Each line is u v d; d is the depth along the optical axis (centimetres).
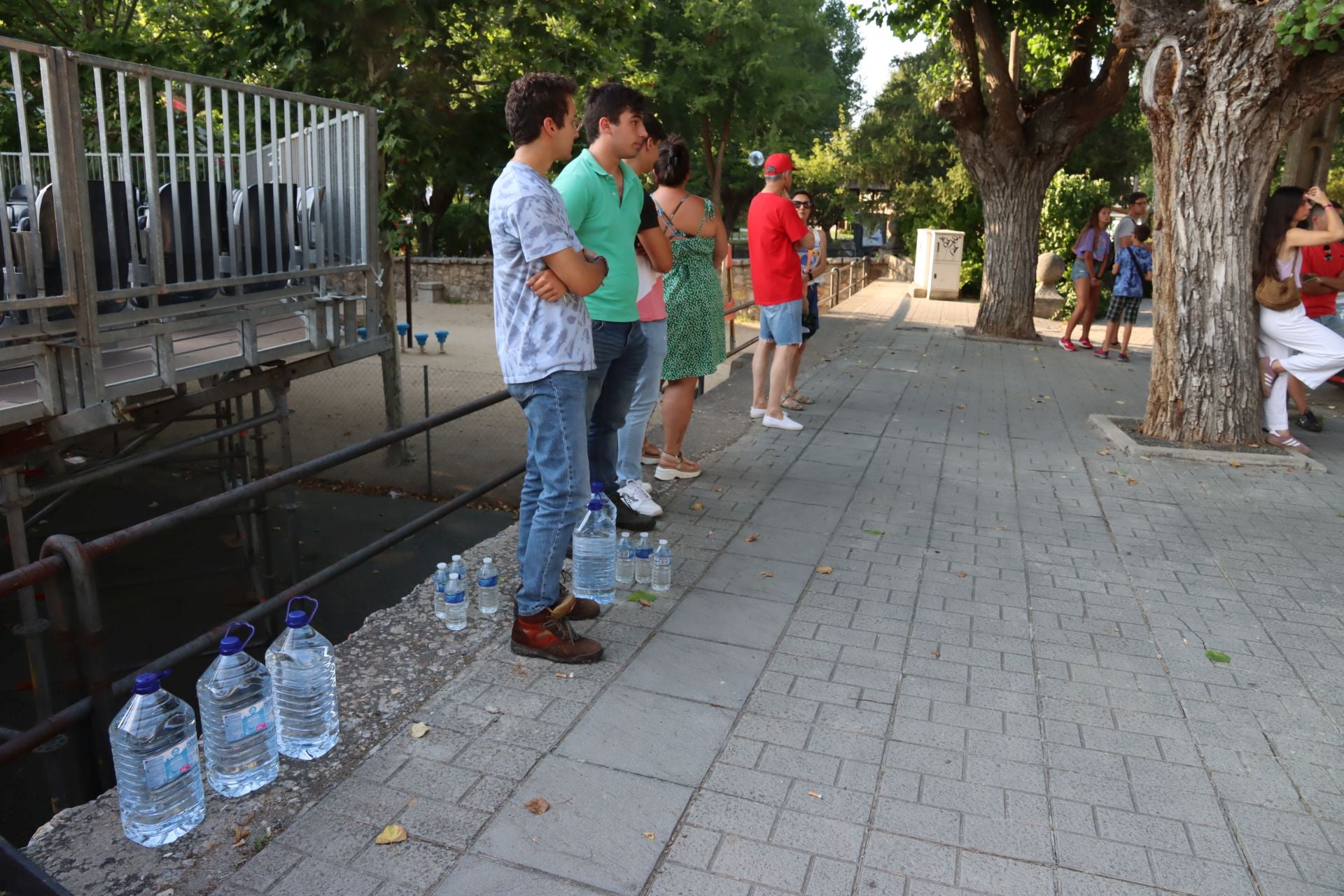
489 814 270
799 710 333
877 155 3222
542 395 332
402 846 255
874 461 676
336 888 239
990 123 1422
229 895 236
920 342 1395
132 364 464
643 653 371
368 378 1257
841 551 491
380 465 914
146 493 862
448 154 962
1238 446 727
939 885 248
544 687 342
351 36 848
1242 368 725
